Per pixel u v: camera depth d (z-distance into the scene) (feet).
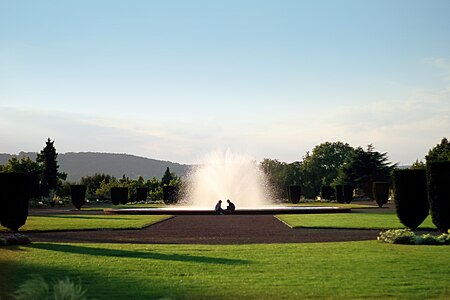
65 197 258.57
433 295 32.89
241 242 64.03
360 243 61.41
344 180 280.31
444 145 265.75
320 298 32.24
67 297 26.73
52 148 262.88
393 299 31.91
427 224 92.48
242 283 36.76
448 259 47.65
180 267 43.45
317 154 338.13
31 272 41.29
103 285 36.17
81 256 50.39
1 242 59.88
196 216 124.36
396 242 60.90
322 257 49.11
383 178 272.72
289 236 71.46
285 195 310.24
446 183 70.64
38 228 85.30
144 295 33.06
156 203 216.95
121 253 52.60
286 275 39.75
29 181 78.89
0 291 34.01
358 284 36.27
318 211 134.72
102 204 225.97
